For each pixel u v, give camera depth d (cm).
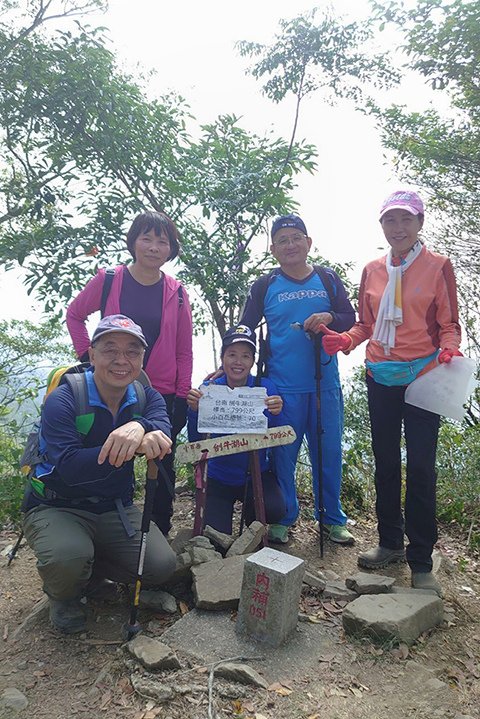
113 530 253
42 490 245
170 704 196
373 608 251
